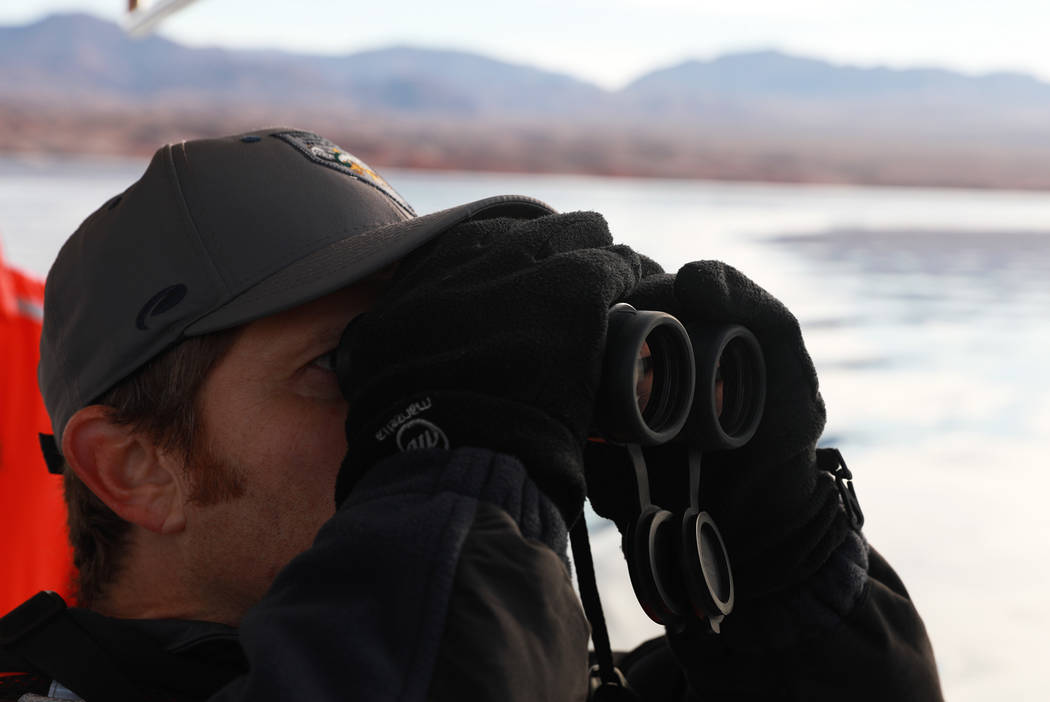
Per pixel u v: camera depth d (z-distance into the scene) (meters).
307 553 0.54
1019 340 8.24
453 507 0.52
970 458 4.61
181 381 0.74
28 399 1.84
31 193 26.08
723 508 0.83
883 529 3.66
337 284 0.71
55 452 0.96
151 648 0.72
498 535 0.52
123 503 0.77
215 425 0.74
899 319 9.39
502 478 0.54
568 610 0.53
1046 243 18.66
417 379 0.59
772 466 0.83
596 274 0.60
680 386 0.68
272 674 0.48
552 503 0.55
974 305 10.47
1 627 0.70
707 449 0.74
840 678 0.85
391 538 0.51
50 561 1.86
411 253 0.74
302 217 0.77
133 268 0.77
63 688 0.70
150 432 0.75
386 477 0.56
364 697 0.47
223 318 0.72
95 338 0.77
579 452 0.58
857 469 4.44
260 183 0.78
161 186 0.78
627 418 0.60
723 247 16.84
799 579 0.85
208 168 0.79
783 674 0.86
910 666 0.87
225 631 0.74
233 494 0.75
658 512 0.69
